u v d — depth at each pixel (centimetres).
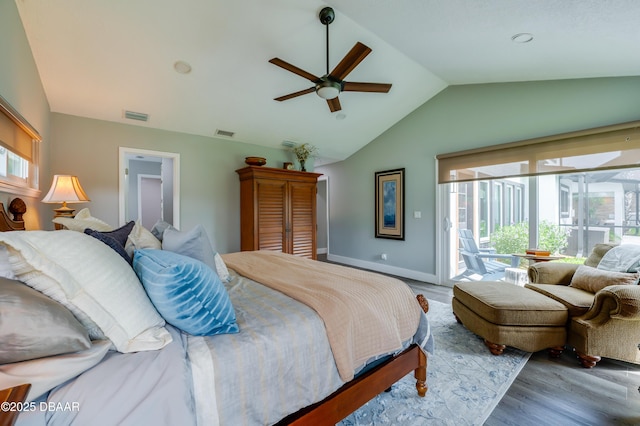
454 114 408
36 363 73
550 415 160
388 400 174
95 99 320
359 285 169
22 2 216
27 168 254
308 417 120
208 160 433
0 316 70
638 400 172
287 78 336
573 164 302
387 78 371
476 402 172
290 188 457
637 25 181
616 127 271
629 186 283
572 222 322
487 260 392
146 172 646
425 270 454
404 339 162
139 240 161
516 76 323
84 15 232
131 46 265
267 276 192
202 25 255
